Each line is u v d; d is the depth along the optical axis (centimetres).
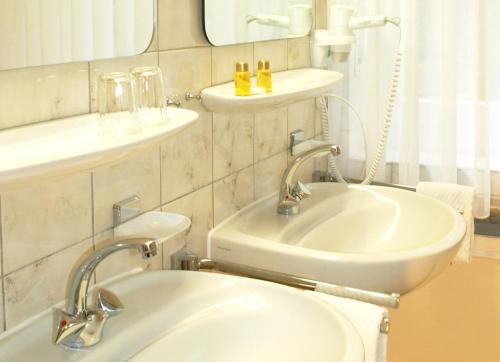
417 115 217
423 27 220
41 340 112
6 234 108
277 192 201
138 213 138
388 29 216
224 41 162
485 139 212
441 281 210
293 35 200
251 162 185
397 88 223
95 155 95
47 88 114
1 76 105
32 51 109
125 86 111
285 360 116
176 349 119
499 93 225
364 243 191
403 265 146
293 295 127
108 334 119
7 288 109
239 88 153
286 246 156
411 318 207
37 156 95
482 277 210
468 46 220
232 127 173
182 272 137
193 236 160
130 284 132
